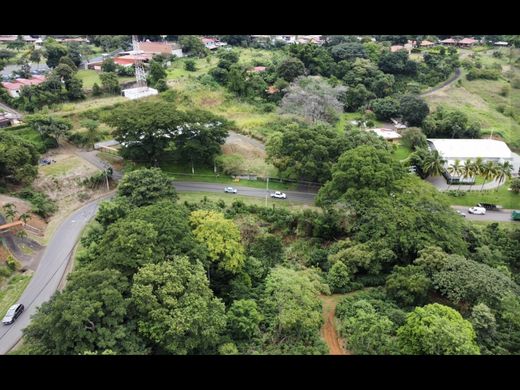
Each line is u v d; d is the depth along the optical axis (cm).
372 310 4606
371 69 13250
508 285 4672
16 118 9488
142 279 4050
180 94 11481
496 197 8319
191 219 5506
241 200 7794
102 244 4841
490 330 4150
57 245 6550
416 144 9850
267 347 4216
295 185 8419
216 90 12100
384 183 6366
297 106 10650
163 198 6656
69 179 8156
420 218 5734
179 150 8625
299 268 5709
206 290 4234
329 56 13950
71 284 4050
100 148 9344
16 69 13100
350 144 8112
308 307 4397
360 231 5919
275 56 15012
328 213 6384
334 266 5453
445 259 5009
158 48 14512
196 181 8519
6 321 4928
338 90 11288
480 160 8225
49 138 9125
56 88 10575
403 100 11300
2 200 6956
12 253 6094
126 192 6819
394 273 5188
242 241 6194
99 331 3609
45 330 3662
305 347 4156
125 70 12525
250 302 4538
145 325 3834
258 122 10694
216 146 8562
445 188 8562
